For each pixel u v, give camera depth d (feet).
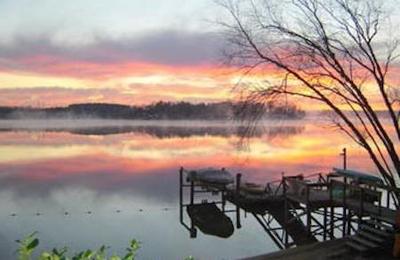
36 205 94.99
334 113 55.01
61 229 74.84
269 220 80.79
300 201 66.28
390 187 50.62
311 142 288.92
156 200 102.01
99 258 10.43
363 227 48.91
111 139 328.90
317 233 66.69
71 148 245.86
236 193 86.02
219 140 313.94
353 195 63.46
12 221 79.92
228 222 81.76
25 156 201.16
